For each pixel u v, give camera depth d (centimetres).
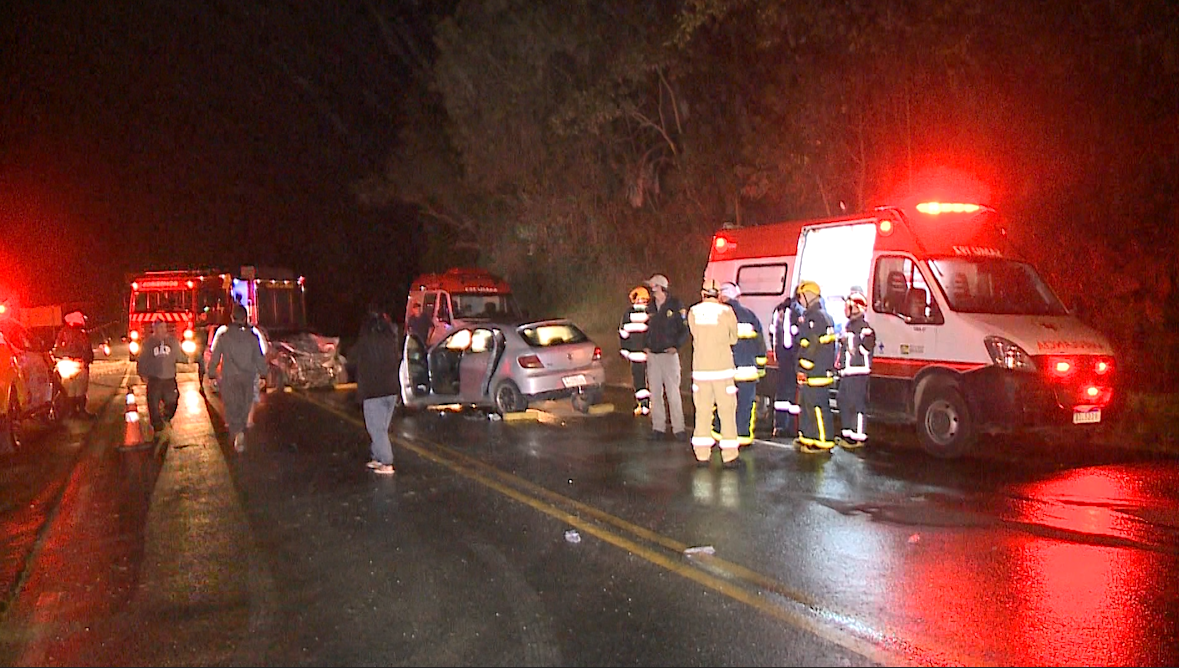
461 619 616
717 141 2444
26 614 658
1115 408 1220
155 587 708
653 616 608
